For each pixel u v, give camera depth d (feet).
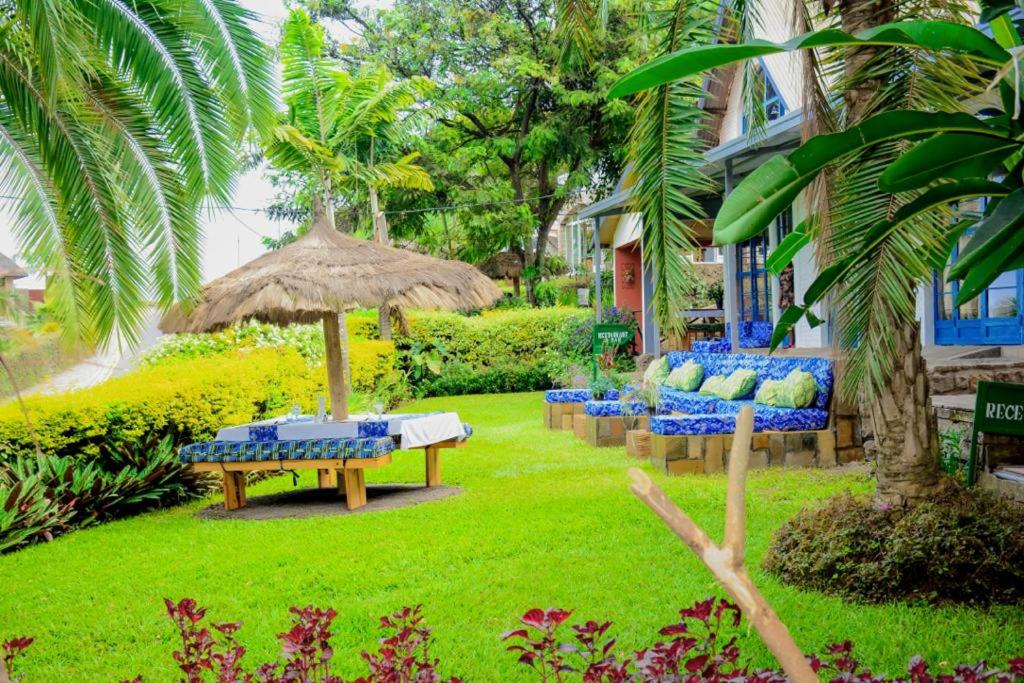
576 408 41.91
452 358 65.87
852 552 15.33
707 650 8.30
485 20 87.40
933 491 16.07
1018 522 15.16
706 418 28.19
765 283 49.73
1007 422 19.47
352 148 62.69
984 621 13.55
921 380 16.16
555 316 67.56
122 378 30.76
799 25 15.19
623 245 71.56
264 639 14.07
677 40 17.30
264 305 24.68
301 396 38.22
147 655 13.93
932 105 12.21
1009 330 31.58
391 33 87.30
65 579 18.88
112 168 20.30
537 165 99.71
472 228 88.02
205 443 26.04
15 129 20.27
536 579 16.76
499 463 32.60
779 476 26.63
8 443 25.17
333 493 29.27
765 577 16.38
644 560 17.88
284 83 53.42
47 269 20.29
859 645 12.63
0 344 25.84
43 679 13.15
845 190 13.21
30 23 15.40
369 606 15.65
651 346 63.77
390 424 26.45
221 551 20.63
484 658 12.83
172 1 19.66
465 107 87.25
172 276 21.44
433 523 22.31
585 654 12.52
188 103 20.48
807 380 29.17
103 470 27.50
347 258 27.04
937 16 14.10
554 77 82.43
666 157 16.66
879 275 13.25
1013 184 9.82
